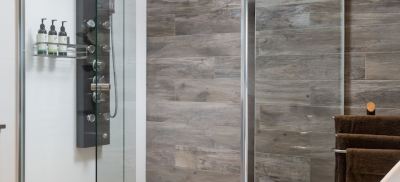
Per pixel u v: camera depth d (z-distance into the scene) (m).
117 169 1.93
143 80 2.79
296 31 1.81
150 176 2.82
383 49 2.08
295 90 1.80
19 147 1.89
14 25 1.87
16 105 1.88
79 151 2.13
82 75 1.98
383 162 1.46
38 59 1.97
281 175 1.73
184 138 2.68
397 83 2.05
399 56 2.04
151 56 2.79
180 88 2.68
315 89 1.93
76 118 2.08
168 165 2.75
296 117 1.80
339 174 1.60
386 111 2.08
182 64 2.67
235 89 2.48
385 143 1.53
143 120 2.80
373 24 2.10
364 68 2.12
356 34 2.14
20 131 1.89
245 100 1.64
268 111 1.68
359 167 1.49
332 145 2.01
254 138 1.64
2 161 1.83
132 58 2.05
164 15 2.72
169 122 2.74
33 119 1.95
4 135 1.84
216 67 2.54
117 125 1.94
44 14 1.98
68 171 2.11
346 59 2.17
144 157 2.82
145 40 2.80
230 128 2.51
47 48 1.98
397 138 1.52
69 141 2.10
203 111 2.60
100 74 1.90
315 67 1.94
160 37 2.75
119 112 1.96
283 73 1.74
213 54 2.55
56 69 2.05
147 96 2.81
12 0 1.85
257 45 1.63
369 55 2.11
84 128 2.07
